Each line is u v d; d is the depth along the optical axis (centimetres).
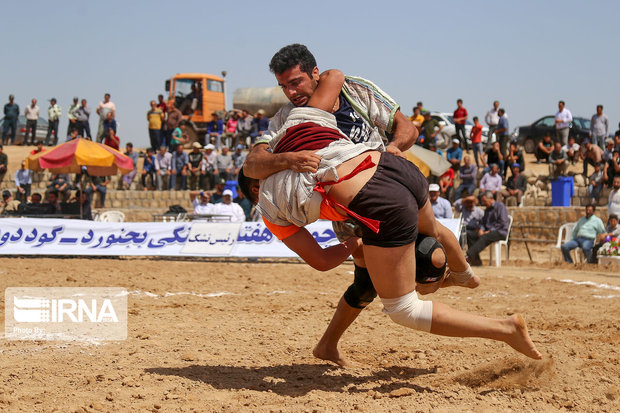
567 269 1512
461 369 495
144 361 520
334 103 425
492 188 2139
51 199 2019
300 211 402
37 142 3447
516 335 395
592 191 2175
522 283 1124
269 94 3322
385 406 396
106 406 397
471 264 1608
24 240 1597
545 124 3139
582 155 2433
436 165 1817
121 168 1903
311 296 938
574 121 3069
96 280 1090
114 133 2759
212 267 1340
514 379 459
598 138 2475
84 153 1834
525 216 2191
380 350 570
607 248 1545
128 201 2609
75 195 2389
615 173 2153
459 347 579
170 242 1541
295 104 432
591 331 666
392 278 395
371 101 437
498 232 1591
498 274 1299
